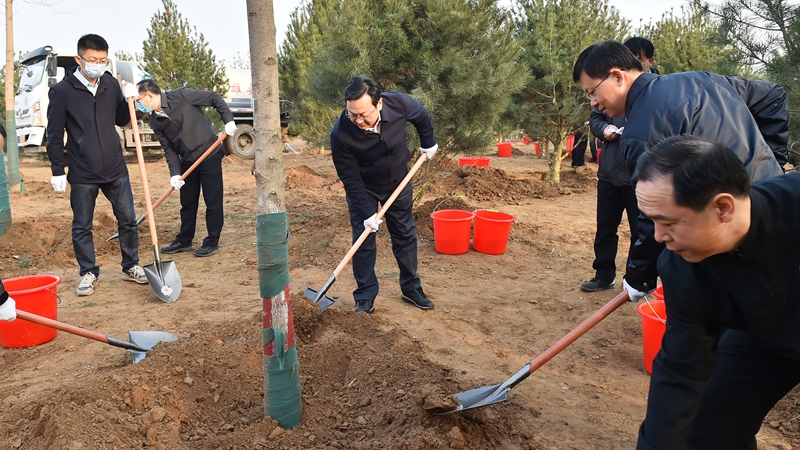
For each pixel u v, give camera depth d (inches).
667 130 92.4
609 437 110.1
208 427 108.0
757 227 57.4
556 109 409.4
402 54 258.2
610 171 184.1
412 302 183.6
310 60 600.7
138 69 559.8
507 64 263.4
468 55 258.2
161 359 122.5
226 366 124.3
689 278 64.9
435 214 247.8
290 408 104.5
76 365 139.6
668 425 69.6
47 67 489.7
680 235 57.2
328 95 283.3
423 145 174.2
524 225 289.7
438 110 254.4
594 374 140.6
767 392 80.0
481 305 186.7
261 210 97.1
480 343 157.2
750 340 80.4
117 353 147.1
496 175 414.3
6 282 157.4
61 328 122.9
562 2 419.5
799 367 76.7
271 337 100.7
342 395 118.1
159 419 103.5
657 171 55.6
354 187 167.3
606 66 100.7
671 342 69.7
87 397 104.3
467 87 246.5
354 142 158.7
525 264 233.8
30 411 112.3
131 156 619.8
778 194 59.3
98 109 191.8
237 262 237.1
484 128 267.0
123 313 176.2
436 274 217.6
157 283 186.9
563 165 570.3
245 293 196.5
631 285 110.8
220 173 241.8
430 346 150.6
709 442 84.7
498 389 106.0
